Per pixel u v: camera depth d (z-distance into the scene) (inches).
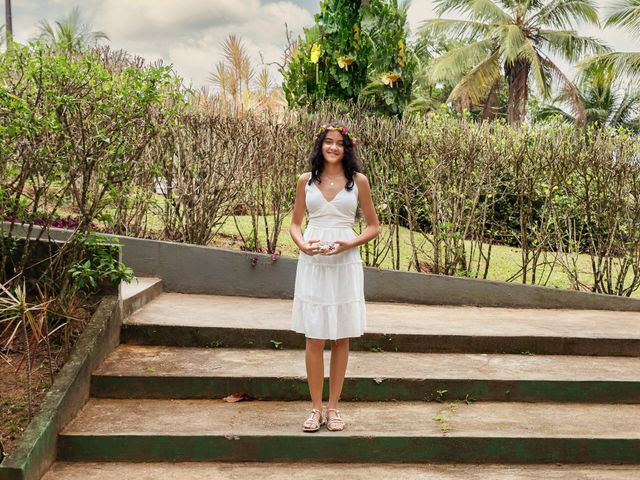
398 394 181.2
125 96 192.2
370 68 414.9
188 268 260.1
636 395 185.5
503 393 182.7
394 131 300.7
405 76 418.3
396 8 416.5
